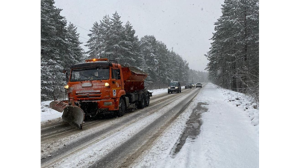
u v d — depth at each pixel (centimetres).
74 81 858
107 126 726
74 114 707
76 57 3469
